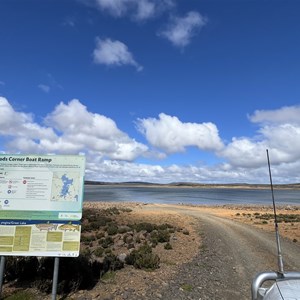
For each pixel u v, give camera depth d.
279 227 13.25
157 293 4.30
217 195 89.25
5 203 3.83
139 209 25.05
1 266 3.75
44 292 4.02
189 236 10.12
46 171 3.94
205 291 4.58
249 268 6.15
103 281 4.61
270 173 2.23
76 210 3.85
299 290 1.64
